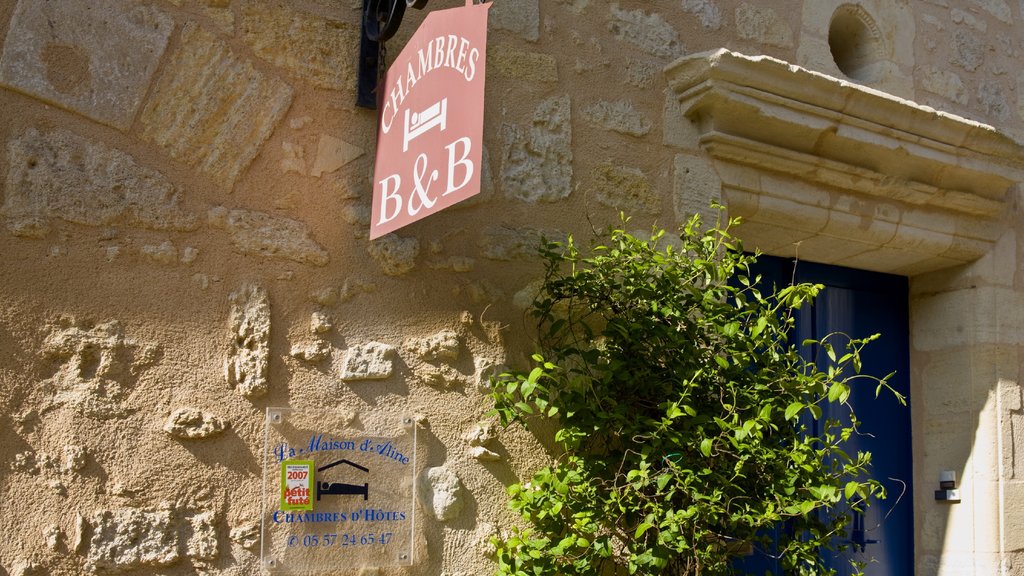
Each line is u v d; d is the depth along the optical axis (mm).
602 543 2627
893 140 3488
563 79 3098
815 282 3914
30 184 2344
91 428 2334
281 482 2512
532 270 2951
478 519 2768
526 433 2879
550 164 3029
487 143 2930
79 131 2414
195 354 2471
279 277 2598
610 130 3156
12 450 2254
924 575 3906
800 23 3678
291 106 2676
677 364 2725
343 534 2570
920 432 4020
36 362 2305
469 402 2799
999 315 3883
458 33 2213
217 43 2590
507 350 2881
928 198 3691
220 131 2568
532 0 3078
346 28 2789
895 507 3967
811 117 3311
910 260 3896
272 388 2549
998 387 3811
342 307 2666
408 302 2756
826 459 3787
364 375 2656
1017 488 3766
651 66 3277
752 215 3381
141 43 2494
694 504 2561
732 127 3283
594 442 2898
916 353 4094
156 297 2447
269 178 2621
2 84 2342
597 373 2973
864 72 3879
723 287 2828
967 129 3611
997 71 4223
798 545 2781
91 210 2398
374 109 2783
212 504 2439
